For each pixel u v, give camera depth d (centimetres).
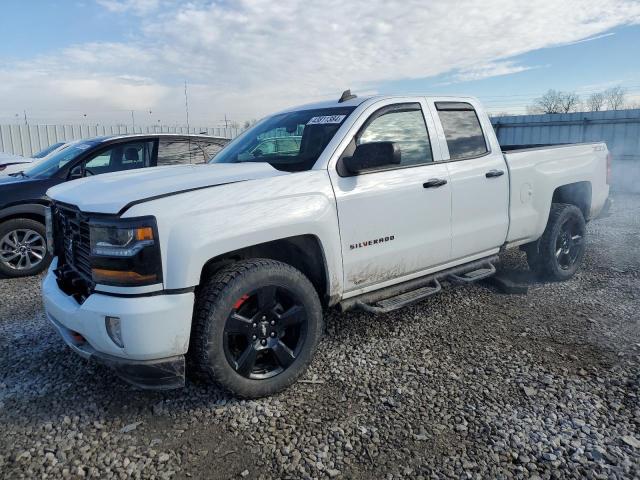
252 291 301
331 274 339
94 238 281
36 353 390
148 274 271
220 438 277
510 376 337
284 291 316
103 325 274
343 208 342
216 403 312
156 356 276
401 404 307
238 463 256
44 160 737
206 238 281
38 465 256
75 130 1934
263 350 313
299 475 246
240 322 300
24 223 626
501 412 295
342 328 423
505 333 407
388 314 451
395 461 255
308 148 370
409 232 383
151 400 317
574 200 569
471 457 256
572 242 539
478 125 454
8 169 1032
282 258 350
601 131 1484
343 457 259
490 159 447
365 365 359
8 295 550
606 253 649
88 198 296
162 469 253
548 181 495
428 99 421
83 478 247
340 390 326
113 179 338
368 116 375
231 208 295
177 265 274
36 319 468
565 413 292
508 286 497
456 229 418
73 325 290
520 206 473
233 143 455
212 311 288
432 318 441
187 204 283
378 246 365
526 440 268
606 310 450
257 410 304
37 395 326
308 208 321
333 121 376
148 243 270
